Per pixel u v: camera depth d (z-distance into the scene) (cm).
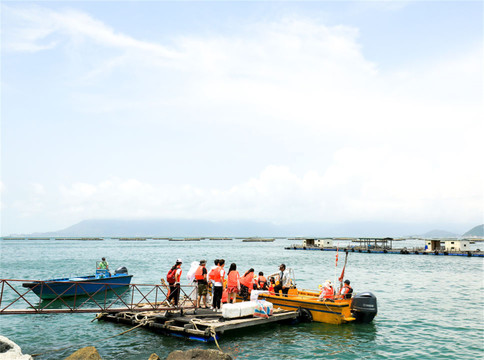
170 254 9631
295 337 1617
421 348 1496
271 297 1998
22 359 1180
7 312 1580
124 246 16975
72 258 7906
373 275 4259
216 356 1163
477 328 1795
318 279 3894
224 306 1598
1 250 12444
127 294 2981
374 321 1914
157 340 1584
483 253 7825
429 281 3681
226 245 18550
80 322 1972
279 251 10988
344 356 1401
